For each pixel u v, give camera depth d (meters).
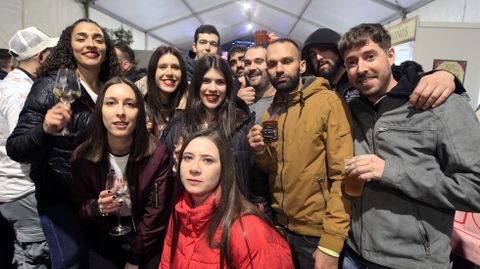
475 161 1.17
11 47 2.21
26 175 2.14
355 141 1.53
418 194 1.24
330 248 1.46
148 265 1.77
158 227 1.73
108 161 1.66
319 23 9.12
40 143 1.48
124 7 7.88
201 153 1.33
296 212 1.70
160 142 1.74
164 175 1.69
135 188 1.67
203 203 1.38
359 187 1.38
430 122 1.27
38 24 5.32
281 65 1.72
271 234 1.30
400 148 1.33
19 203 2.15
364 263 1.48
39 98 1.64
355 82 1.43
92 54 1.85
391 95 1.37
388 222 1.36
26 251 2.24
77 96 1.61
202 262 1.32
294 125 1.68
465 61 2.86
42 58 2.24
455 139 1.21
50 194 1.74
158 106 2.34
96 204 1.63
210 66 1.85
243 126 1.93
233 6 9.74
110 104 1.54
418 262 1.31
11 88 2.06
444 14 4.97
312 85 1.70
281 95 1.83
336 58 2.21
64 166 1.68
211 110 1.93
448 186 1.20
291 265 1.31
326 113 1.60
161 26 10.31
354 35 1.39
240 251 1.25
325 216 1.53
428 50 2.88
